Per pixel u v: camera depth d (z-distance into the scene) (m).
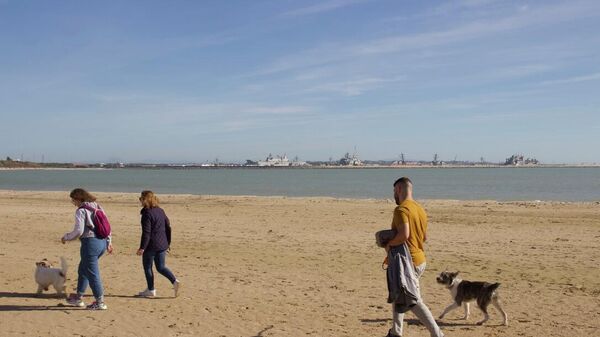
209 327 6.85
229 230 17.53
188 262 11.84
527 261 12.08
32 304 7.90
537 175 124.62
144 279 9.89
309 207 26.67
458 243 14.82
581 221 19.98
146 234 8.18
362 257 12.60
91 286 7.56
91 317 7.22
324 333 6.64
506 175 125.88
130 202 31.20
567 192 50.44
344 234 16.66
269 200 32.31
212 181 90.19
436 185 68.69
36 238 15.46
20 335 6.44
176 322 7.05
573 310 7.80
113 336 6.43
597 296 8.69
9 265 11.03
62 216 21.62
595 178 98.12
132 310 7.62
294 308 7.86
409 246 5.73
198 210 24.92
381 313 7.62
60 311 7.51
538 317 7.44
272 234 16.62
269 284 9.58
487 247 14.12
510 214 22.94
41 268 8.47
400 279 5.62
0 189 59.53
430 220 20.56
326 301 8.31
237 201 31.50
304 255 12.86
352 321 7.19
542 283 9.76
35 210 24.28
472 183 75.75
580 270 10.98
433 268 11.30
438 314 7.69
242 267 11.27
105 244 7.69
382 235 5.79
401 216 5.63
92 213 7.51
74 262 11.70
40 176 133.88
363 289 9.20
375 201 31.11
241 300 8.33
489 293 7.00
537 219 20.77
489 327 6.98
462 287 7.21
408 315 7.55
